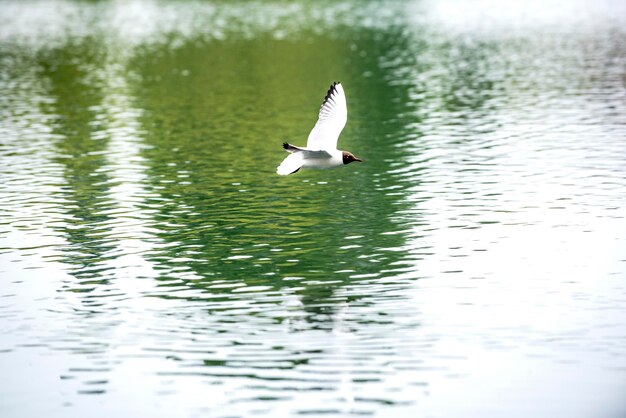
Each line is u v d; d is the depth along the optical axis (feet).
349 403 54.03
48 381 57.21
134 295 69.56
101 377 57.57
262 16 269.03
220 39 220.84
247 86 159.33
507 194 92.84
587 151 108.88
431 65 178.40
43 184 100.27
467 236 80.74
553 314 64.69
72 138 122.72
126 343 61.87
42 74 175.94
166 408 53.93
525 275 71.61
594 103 136.77
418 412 53.01
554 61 178.19
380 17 262.88
